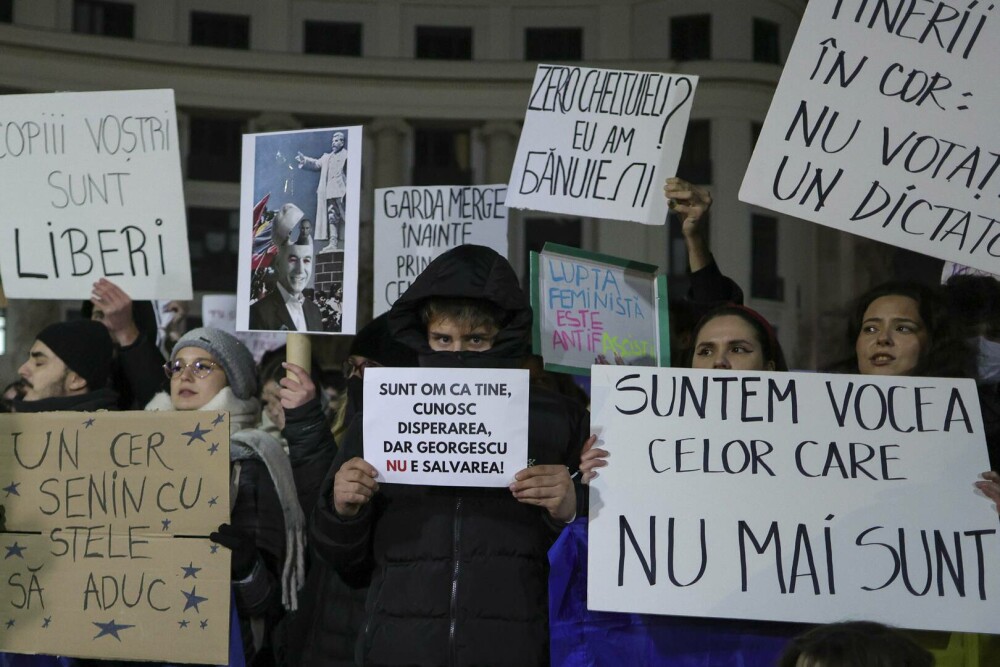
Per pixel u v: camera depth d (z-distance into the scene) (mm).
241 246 3312
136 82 17781
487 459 2367
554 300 3381
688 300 3615
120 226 3283
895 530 2434
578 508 2504
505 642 2303
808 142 2855
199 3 18094
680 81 3535
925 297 3047
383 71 18672
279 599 2975
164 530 2658
